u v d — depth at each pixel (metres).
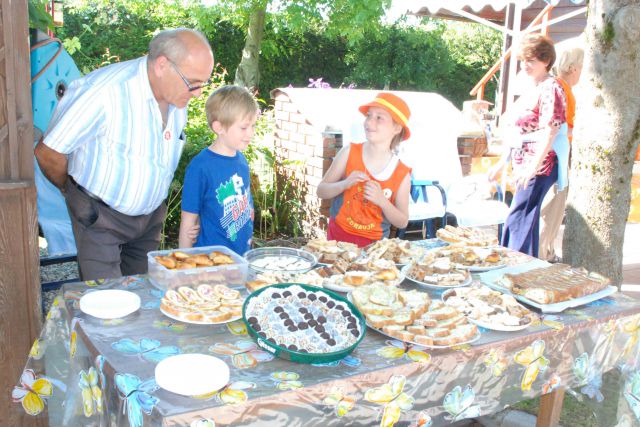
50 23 3.84
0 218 2.22
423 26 19.89
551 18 8.52
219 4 13.29
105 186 2.41
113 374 1.41
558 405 2.35
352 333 1.63
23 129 2.25
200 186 2.47
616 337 2.06
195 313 1.69
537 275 2.19
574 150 3.15
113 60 9.52
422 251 2.45
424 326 1.73
